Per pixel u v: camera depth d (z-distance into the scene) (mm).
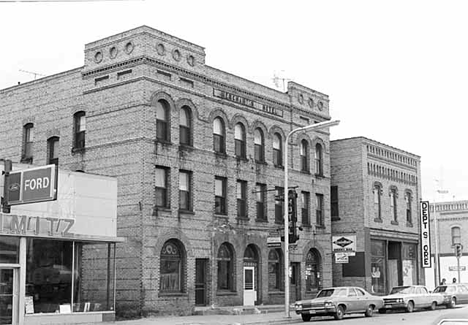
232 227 34969
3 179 24422
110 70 32375
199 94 33969
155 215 30828
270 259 37969
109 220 27875
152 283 30266
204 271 33406
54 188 22938
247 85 37188
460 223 63594
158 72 31906
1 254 23969
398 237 48312
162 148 31609
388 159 48281
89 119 32906
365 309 32062
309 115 41906
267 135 38250
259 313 33531
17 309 24219
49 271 25828
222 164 34875
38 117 35250
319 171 42688
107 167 31812
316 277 41406
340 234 45094
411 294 36938
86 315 26453
